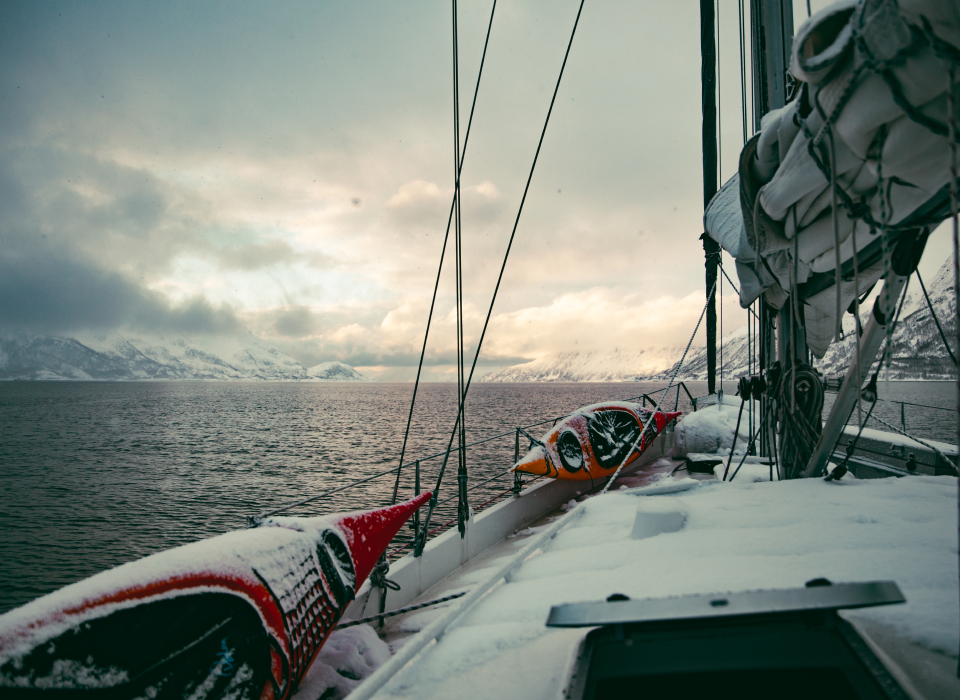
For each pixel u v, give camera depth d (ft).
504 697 8.05
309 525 13.24
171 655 9.59
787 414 17.46
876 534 11.69
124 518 89.92
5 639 8.29
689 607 6.04
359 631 15.51
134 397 575.38
